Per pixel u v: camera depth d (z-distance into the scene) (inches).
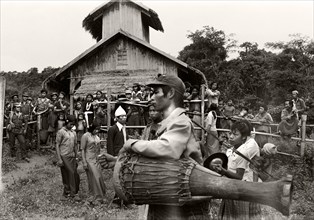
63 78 896.3
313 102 1115.9
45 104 618.5
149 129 179.3
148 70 872.9
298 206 315.3
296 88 1528.1
